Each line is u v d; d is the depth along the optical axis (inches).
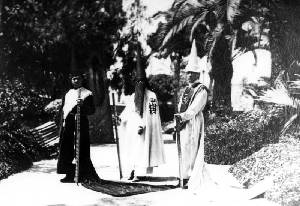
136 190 336.5
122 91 832.3
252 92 647.8
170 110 1121.4
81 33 690.8
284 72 580.4
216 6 587.2
